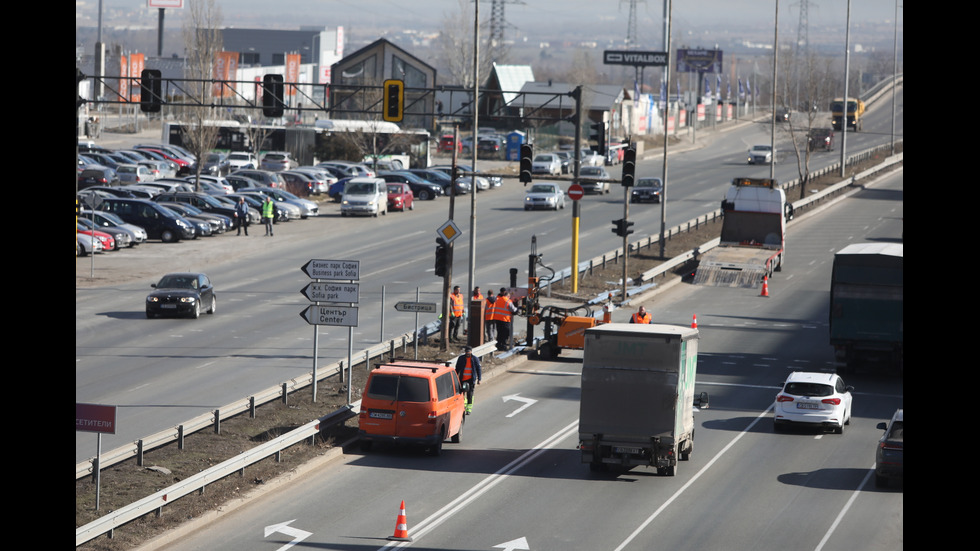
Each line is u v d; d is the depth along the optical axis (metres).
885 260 69.94
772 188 109.62
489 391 64.62
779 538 39.47
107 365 64.31
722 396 64.94
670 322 86.44
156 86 82.00
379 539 38.25
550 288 91.81
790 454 52.44
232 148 179.75
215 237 121.50
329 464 48.47
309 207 137.62
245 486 43.62
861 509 43.34
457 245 118.19
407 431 49.38
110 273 98.31
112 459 41.88
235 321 80.06
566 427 56.66
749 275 101.69
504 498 43.97
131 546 35.88
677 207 155.12
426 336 73.75
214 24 180.12
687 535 39.62
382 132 183.75
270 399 54.47
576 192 92.44
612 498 44.31
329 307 56.19
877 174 192.00
